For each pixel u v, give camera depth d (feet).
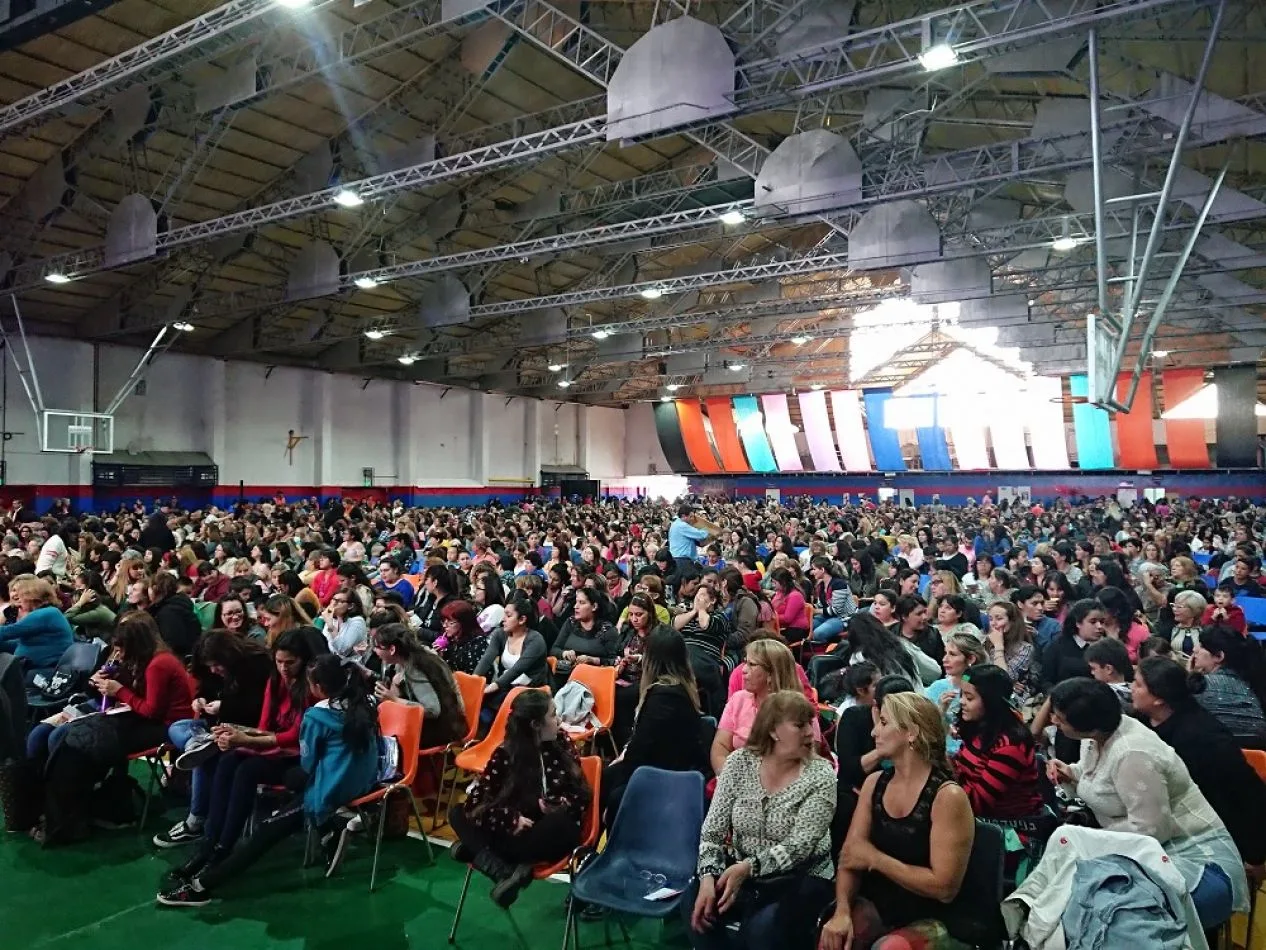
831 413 124.26
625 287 63.26
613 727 19.24
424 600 26.61
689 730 14.80
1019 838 11.89
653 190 70.13
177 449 80.64
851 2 28.94
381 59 48.49
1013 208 53.36
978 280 56.44
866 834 9.98
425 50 49.60
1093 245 53.06
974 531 52.37
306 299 60.95
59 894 14.03
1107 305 32.19
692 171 69.10
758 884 10.50
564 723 18.06
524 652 19.72
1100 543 43.14
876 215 45.75
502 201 67.31
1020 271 57.52
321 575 29.66
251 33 33.12
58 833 15.84
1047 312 74.79
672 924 13.41
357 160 55.62
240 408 86.74
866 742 13.06
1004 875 10.40
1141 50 35.94
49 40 41.04
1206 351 87.51
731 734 13.94
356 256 65.77
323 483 93.76
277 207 45.78
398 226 65.87
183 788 18.39
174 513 60.90
